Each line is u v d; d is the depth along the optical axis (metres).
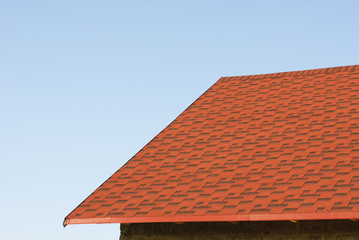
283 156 18.88
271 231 17.30
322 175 17.28
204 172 19.19
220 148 20.45
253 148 19.88
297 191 16.84
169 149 21.23
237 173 18.61
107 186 19.73
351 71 23.55
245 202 17.03
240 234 17.67
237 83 25.31
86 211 18.67
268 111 22.19
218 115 22.88
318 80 23.59
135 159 21.03
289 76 24.66
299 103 22.14
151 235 18.92
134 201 18.59
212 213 16.97
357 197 15.88
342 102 21.34
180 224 18.55
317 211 15.77
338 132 19.44
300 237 16.88
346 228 16.33
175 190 18.61
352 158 17.77
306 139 19.53
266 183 17.66
